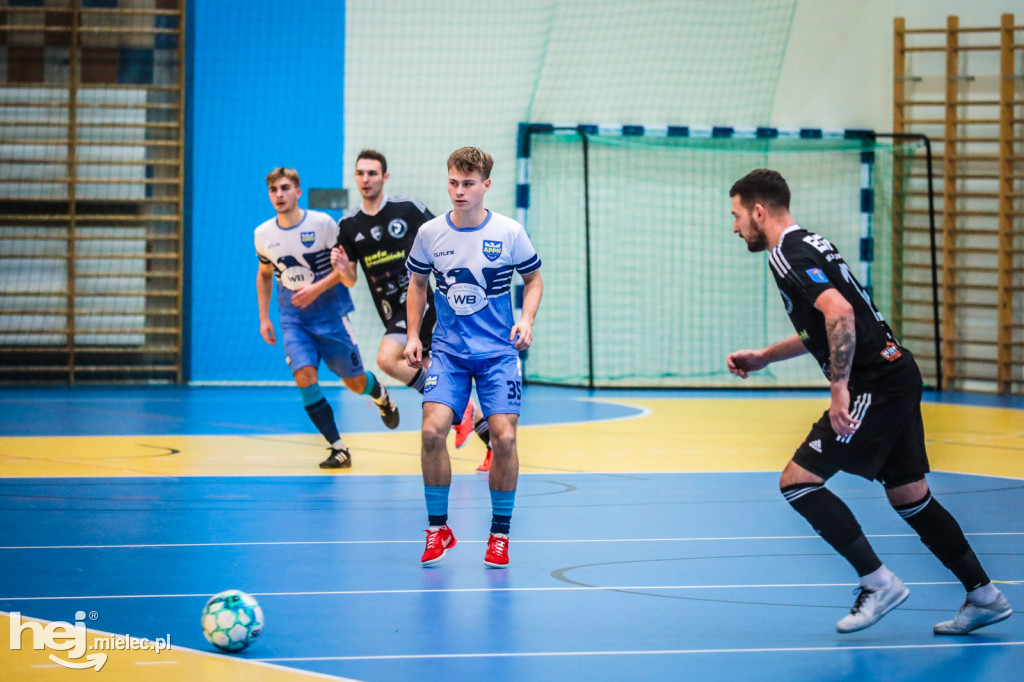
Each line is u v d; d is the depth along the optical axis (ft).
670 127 90.27
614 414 69.67
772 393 87.40
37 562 27.91
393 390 86.07
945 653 21.38
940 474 45.78
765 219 23.53
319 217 44.70
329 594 25.12
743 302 93.09
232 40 85.20
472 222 28.91
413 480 42.11
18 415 63.82
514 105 89.86
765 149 93.04
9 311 82.17
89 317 83.97
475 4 88.58
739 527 33.68
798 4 93.50
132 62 84.48
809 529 33.40
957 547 22.66
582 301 91.04
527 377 91.30
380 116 87.51
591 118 91.45
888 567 28.63
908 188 95.35
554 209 90.84
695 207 92.17
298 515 34.88
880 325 23.13
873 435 22.56
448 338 29.27
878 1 94.53
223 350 85.87
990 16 91.40
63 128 83.61
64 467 44.52
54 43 83.46
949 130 92.43
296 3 85.97
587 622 23.15
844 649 21.52
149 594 24.86
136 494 38.40
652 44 91.91
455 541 29.17
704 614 23.93
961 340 92.27
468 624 22.80
